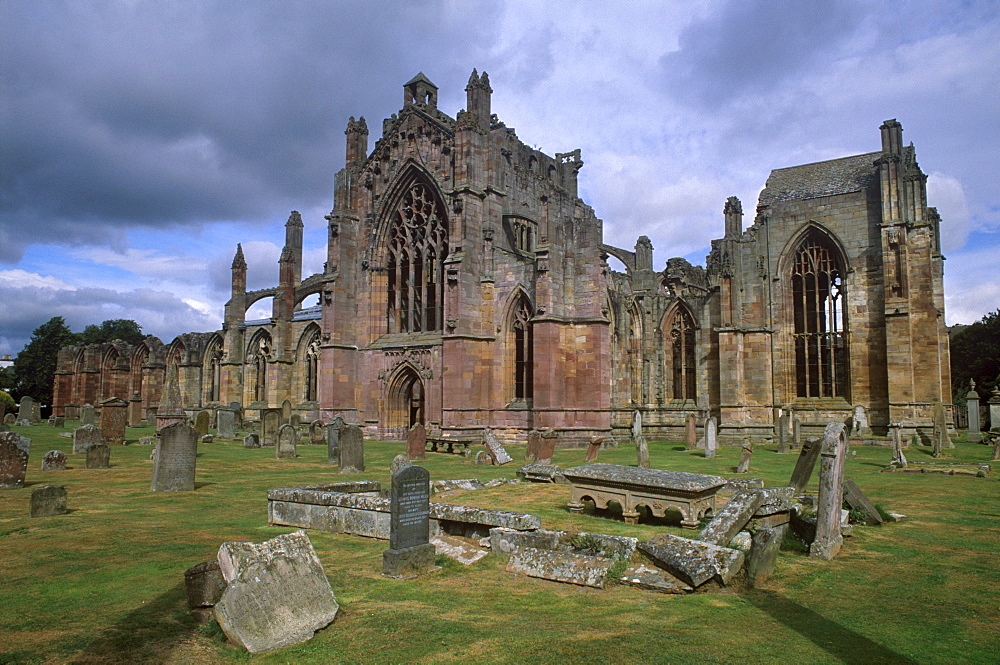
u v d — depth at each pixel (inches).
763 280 2359.7
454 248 2107.5
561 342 1977.1
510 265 2116.1
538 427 1921.8
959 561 553.3
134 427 3038.9
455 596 462.6
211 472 1190.9
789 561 555.2
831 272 2352.4
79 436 1502.2
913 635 382.0
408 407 2363.4
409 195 2449.6
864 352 2249.0
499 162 2247.8
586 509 772.6
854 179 2359.7
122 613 413.7
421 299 2385.6
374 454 1657.2
